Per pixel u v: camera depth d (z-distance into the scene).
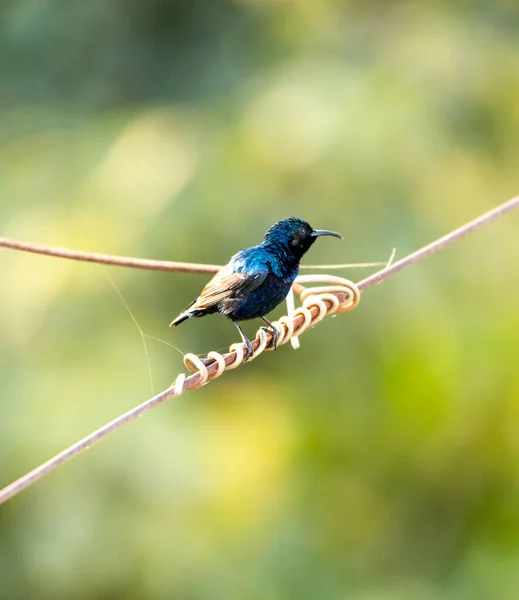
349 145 13.60
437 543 15.03
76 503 12.42
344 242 13.60
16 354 12.71
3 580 12.44
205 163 13.71
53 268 12.98
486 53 15.07
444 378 14.21
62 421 12.43
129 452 12.58
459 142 14.45
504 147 14.72
